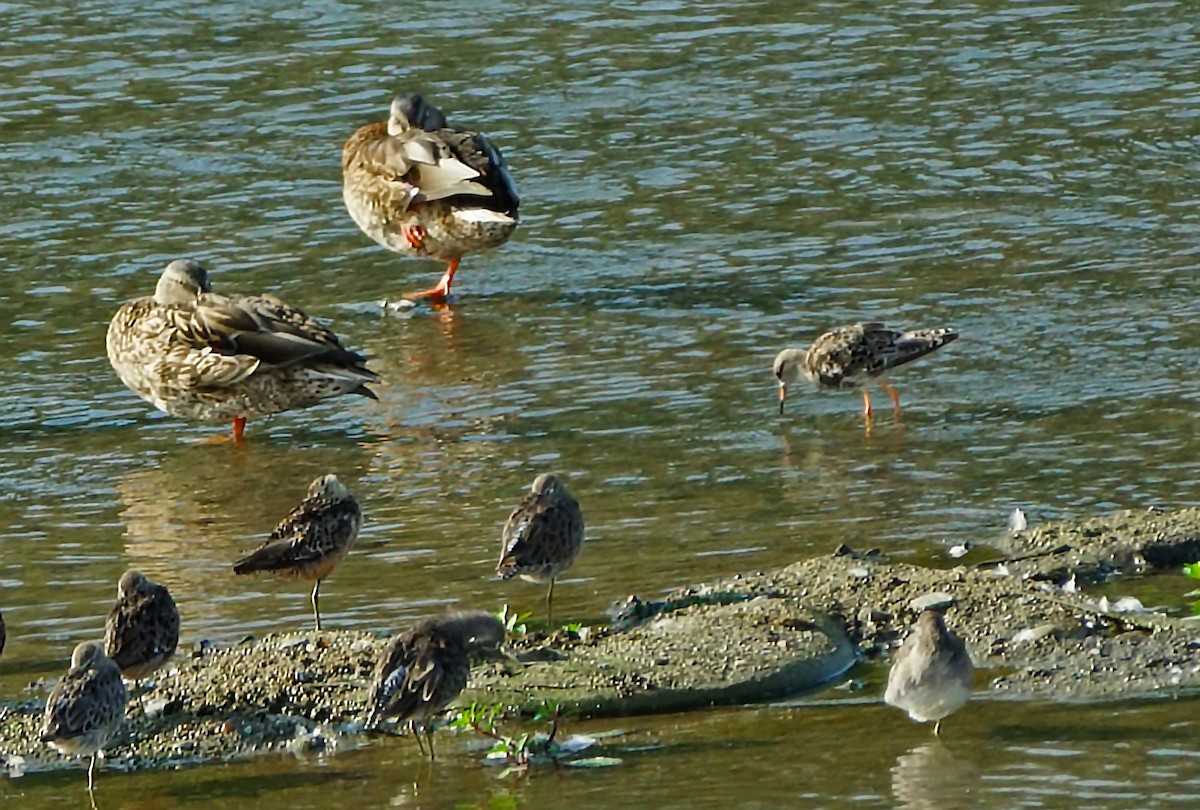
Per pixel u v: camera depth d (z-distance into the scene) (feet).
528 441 56.39
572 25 97.35
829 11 98.84
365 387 58.85
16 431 58.39
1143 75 89.40
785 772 36.96
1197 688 39.86
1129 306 65.16
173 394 57.77
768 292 68.28
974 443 54.80
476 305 68.69
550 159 81.82
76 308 67.82
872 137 83.05
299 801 36.60
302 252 73.92
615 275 70.85
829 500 51.19
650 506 51.13
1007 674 40.81
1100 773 36.37
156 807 36.60
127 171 80.89
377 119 86.33
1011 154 80.79
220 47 94.73
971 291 67.21
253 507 52.60
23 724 39.75
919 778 36.37
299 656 41.83
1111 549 46.70
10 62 92.68
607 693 40.06
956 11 98.68
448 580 46.83
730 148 82.38
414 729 38.47
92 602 46.32
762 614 43.16
